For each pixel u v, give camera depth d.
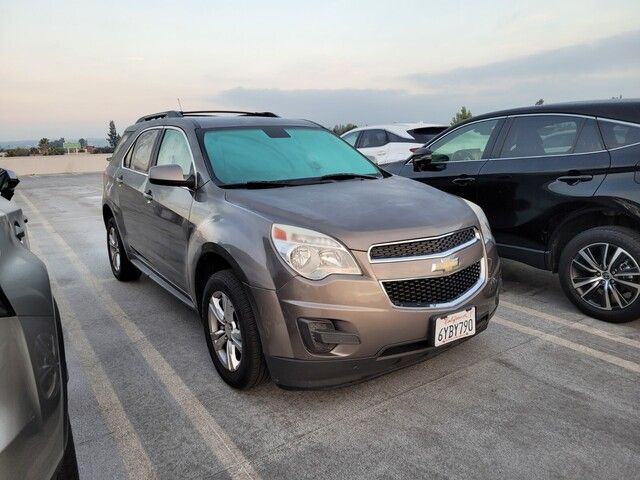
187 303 3.72
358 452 2.46
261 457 2.45
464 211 3.16
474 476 2.27
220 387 3.14
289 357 2.63
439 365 3.30
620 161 3.70
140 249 4.57
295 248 2.62
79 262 6.61
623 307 3.77
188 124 3.98
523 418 2.69
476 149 4.87
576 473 2.27
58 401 1.60
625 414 2.70
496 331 3.81
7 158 31.95
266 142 3.92
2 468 1.31
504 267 5.57
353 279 2.58
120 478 2.34
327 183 3.53
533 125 4.40
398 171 5.61
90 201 14.35
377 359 2.64
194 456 2.48
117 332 4.08
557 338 3.66
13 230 2.06
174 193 3.72
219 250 2.95
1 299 1.45
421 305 2.71
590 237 3.85
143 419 2.81
